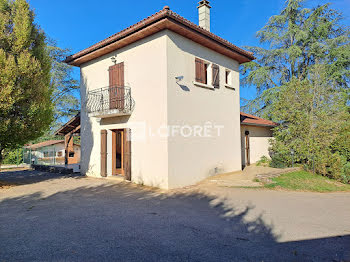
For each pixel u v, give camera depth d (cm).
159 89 805
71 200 638
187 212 534
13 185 874
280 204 616
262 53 2077
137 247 345
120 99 942
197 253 329
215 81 1020
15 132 816
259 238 388
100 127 1047
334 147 1178
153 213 522
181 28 801
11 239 369
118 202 619
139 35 844
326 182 1001
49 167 1397
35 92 845
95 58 1083
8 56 790
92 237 380
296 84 1248
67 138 1404
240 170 1145
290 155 1221
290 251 339
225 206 590
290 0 1972
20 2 829
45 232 400
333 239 386
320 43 1838
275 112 1284
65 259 304
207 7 1149
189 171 854
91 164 1088
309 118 1171
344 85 1817
